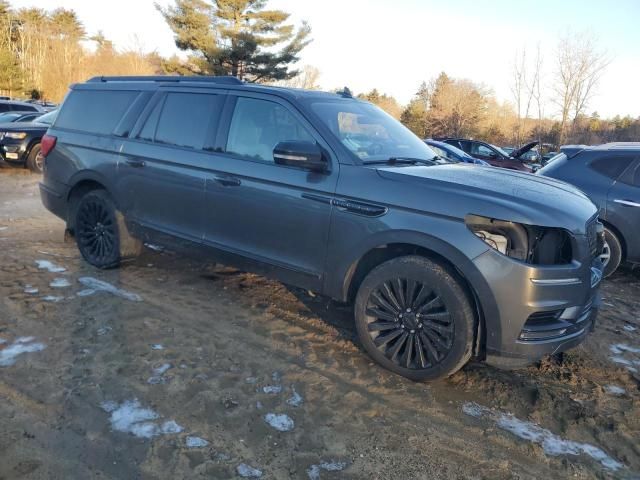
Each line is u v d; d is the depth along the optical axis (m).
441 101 47.09
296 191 3.60
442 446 2.75
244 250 3.96
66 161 5.07
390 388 3.26
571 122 23.44
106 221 4.89
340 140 3.59
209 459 2.52
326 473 2.49
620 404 3.26
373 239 3.29
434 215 3.10
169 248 4.45
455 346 3.10
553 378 3.53
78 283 4.62
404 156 3.88
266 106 3.93
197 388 3.10
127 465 2.44
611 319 4.78
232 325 4.00
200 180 4.10
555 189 3.52
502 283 2.93
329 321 4.19
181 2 35.69
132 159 4.55
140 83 4.78
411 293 3.23
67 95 5.34
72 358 3.33
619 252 5.94
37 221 6.96
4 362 3.23
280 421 2.85
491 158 15.34
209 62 37.03
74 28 61.38
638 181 5.84
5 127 11.75
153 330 3.80
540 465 2.66
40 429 2.64
